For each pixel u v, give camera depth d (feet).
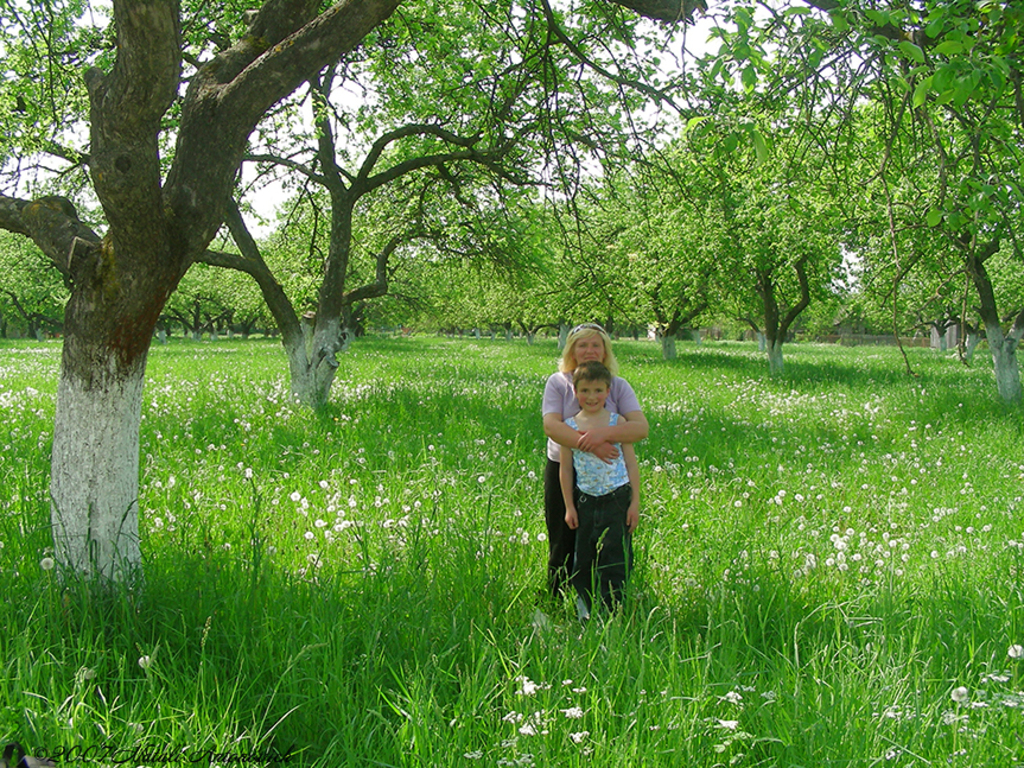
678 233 61.67
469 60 30.07
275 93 12.00
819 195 24.23
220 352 101.65
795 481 23.27
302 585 12.23
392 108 37.09
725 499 20.58
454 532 14.79
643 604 12.57
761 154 12.03
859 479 23.94
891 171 16.78
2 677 8.95
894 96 14.83
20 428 26.99
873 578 14.05
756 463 25.82
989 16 10.66
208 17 31.83
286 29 13.29
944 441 30.40
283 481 20.66
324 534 15.34
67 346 12.56
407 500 18.47
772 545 15.74
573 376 13.33
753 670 10.71
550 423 13.15
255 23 13.35
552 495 13.91
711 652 10.69
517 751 8.08
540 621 12.00
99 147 10.80
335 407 35.06
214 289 159.63
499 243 44.80
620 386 13.70
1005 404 41.22
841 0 10.56
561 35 21.50
